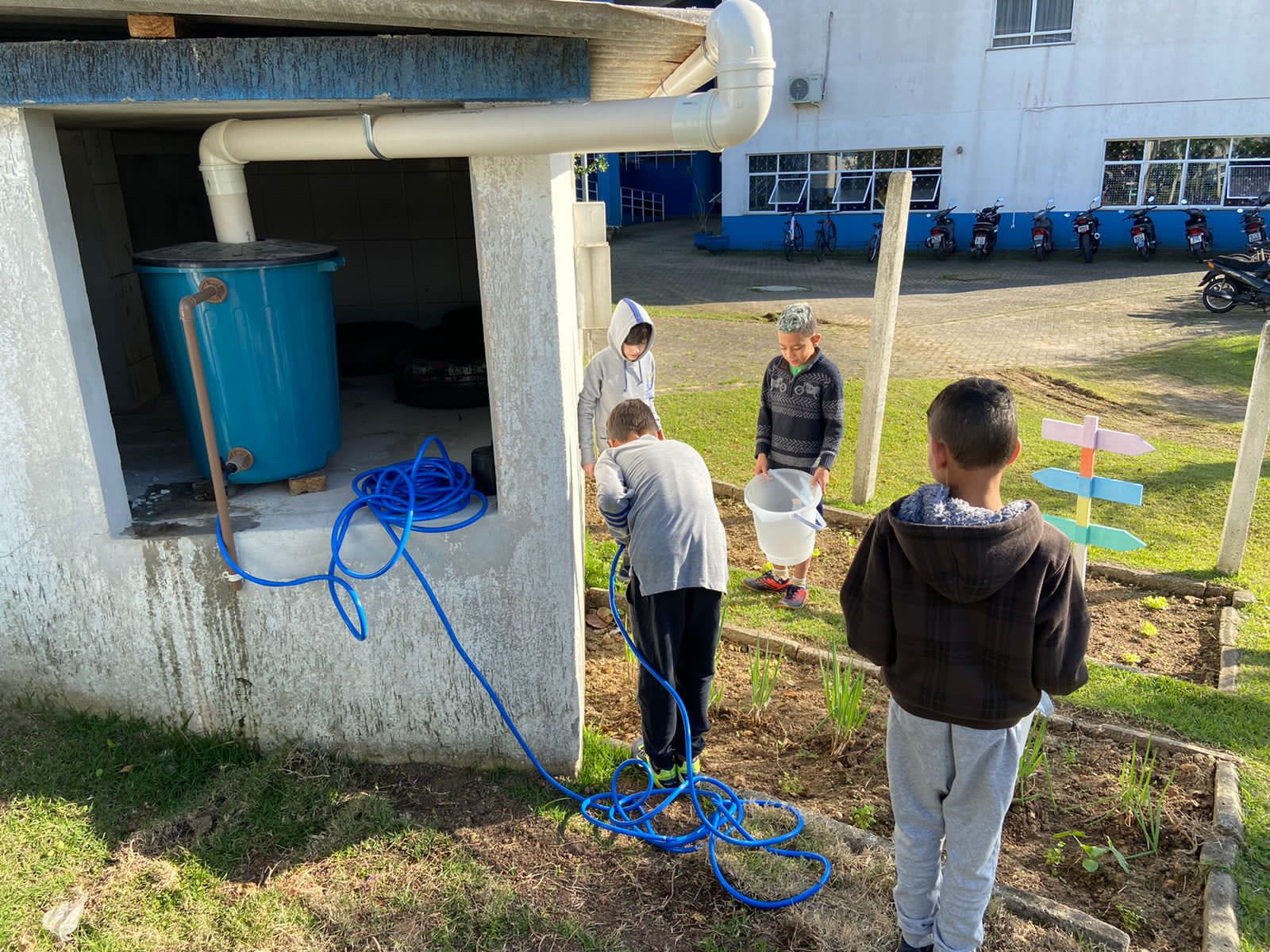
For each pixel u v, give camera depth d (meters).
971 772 2.28
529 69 2.75
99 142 4.46
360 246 5.41
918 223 22.17
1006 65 20.39
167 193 5.09
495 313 2.96
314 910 2.69
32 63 2.65
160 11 2.43
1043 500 6.45
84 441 3.00
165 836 2.89
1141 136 19.97
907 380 9.72
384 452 3.93
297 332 3.24
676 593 3.09
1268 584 5.07
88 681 3.26
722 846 3.01
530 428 3.07
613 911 2.74
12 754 3.09
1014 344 11.88
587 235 6.84
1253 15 18.53
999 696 2.21
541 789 3.30
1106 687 4.06
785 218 23.25
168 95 2.71
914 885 2.50
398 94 2.74
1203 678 4.27
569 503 3.16
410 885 2.80
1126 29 19.38
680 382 10.06
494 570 3.18
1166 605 4.96
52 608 3.17
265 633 3.21
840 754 3.60
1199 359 10.63
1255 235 18.77
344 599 3.19
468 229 5.46
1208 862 2.90
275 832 2.98
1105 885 2.91
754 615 4.82
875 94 21.50
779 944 2.63
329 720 3.32
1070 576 2.16
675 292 17.44
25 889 2.63
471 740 3.38
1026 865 3.01
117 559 3.12
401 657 3.26
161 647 3.21
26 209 2.78
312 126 2.87
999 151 21.03
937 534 2.11
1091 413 8.68
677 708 3.38
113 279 4.58
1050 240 20.12
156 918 2.62
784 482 4.37
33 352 2.91
